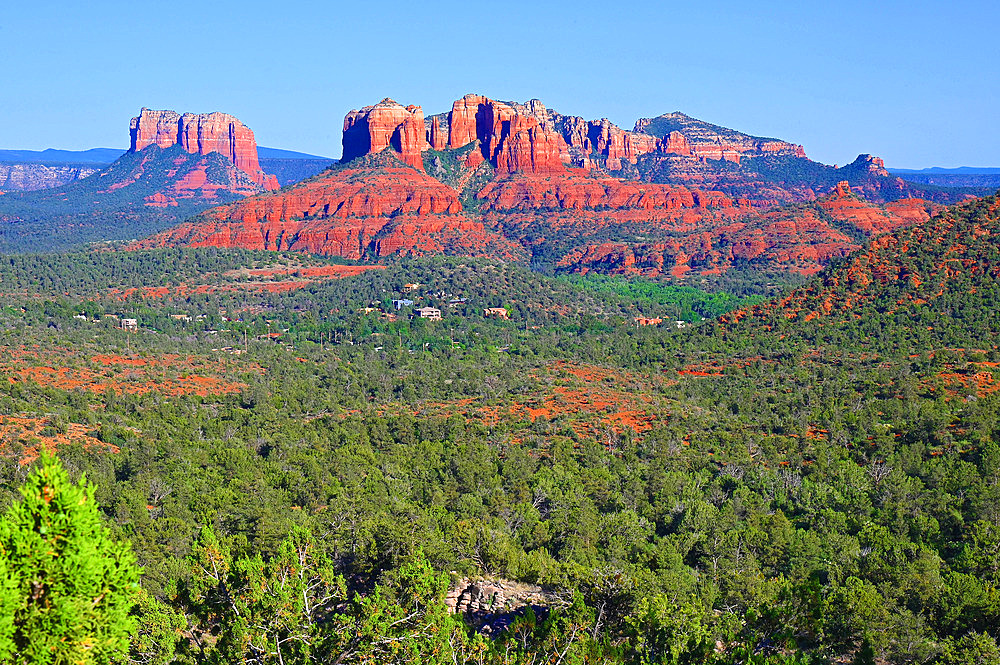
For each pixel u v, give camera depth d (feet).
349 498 231.50
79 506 84.38
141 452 279.08
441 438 327.06
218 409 379.35
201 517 220.23
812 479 263.49
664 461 289.74
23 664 81.87
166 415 346.33
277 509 232.32
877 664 148.25
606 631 137.80
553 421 341.41
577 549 200.95
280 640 121.49
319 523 212.84
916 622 155.74
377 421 339.16
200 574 139.95
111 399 361.51
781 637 125.70
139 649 123.03
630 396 382.63
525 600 169.89
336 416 361.92
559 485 258.57
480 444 306.35
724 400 378.32
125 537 193.88
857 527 220.84
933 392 347.77
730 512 226.58
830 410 337.93
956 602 160.45
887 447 288.10
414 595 136.26
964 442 285.43
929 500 233.35
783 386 396.37
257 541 192.54
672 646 125.80
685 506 234.99
